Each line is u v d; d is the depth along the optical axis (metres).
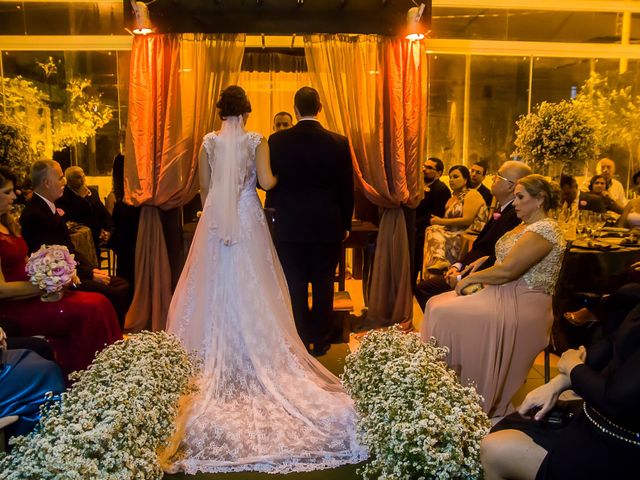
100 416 2.19
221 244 3.51
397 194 4.62
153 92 4.48
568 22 6.40
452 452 2.08
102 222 6.07
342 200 4.21
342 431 3.01
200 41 4.44
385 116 4.63
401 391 2.33
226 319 3.48
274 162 4.04
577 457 1.88
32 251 3.76
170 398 2.62
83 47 6.34
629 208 5.31
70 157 6.59
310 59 4.50
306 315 4.25
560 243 3.15
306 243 4.07
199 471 2.76
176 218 4.75
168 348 2.88
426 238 5.32
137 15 4.24
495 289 3.19
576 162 4.56
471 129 6.64
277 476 2.72
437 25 6.33
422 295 4.20
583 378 1.93
